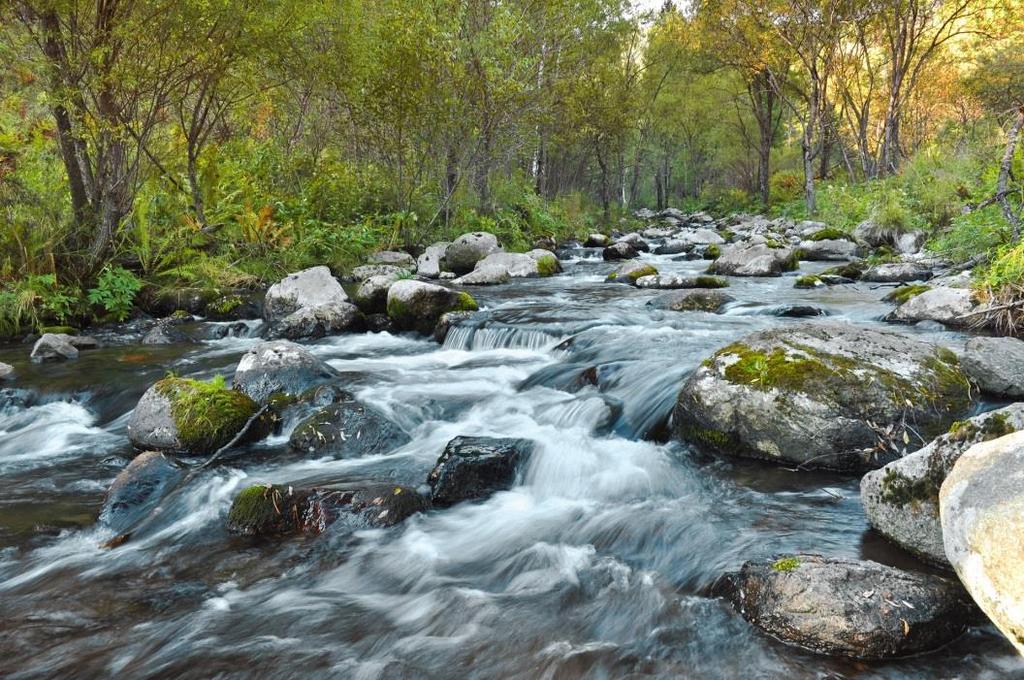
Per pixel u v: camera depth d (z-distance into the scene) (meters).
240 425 5.72
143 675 2.89
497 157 22.77
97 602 3.47
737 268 15.26
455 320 9.43
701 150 61.19
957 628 2.83
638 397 5.93
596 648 2.99
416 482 4.81
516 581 3.59
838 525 3.87
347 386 6.80
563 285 14.38
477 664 2.93
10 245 10.69
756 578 3.12
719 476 4.68
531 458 4.91
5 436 6.23
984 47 35.09
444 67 18.53
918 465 3.50
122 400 7.04
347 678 2.86
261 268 13.98
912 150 41.16
